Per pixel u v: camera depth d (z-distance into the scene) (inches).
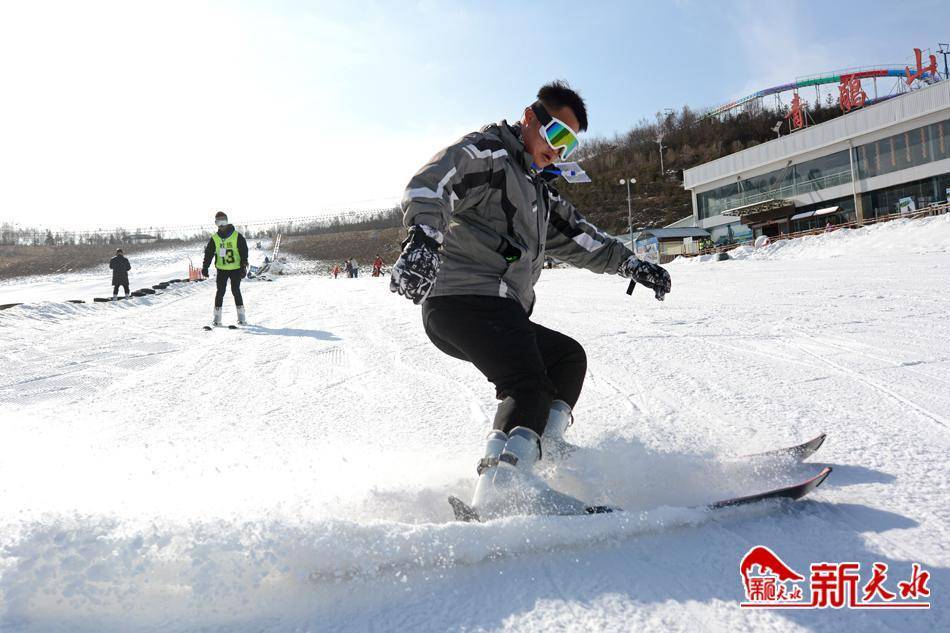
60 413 144.0
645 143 3646.7
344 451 99.7
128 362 218.5
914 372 130.3
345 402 141.1
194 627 46.5
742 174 1596.9
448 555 52.9
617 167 3398.1
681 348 177.8
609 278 572.7
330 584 51.0
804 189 1453.0
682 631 44.5
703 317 238.4
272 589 50.2
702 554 55.7
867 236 741.3
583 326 233.9
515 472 61.6
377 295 534.9
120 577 46.8
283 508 68.5
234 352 234.5
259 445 107.2
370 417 124.7
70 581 45.9
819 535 58.9
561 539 55.8
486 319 69.6
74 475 91.3
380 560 51.5
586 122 75.2
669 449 85.5
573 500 60.2
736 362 153.9
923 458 79.4
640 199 2970.0
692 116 3673.7
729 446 90.4
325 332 281.6
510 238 72.2
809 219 1448.1
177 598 48.7
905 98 1234.6
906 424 95.6
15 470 95.3
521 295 75.7
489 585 51.5
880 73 2329.0
